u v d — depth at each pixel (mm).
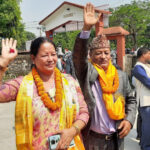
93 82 2012
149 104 2939
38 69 1569
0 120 5008
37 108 1411
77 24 11812
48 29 12133
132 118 2018
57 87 1522
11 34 16125
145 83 2869
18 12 16031
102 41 2047
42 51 1482
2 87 1400
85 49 1745
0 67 1411
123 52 9008
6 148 3486
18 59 12086
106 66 2084
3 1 14945
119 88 2066
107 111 1928
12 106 6402
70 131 1407
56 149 1356
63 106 1490
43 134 1402
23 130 1388
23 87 1441
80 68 1832
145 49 3025
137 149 3385
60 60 8367
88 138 2074
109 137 2027
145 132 3008
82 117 1537
